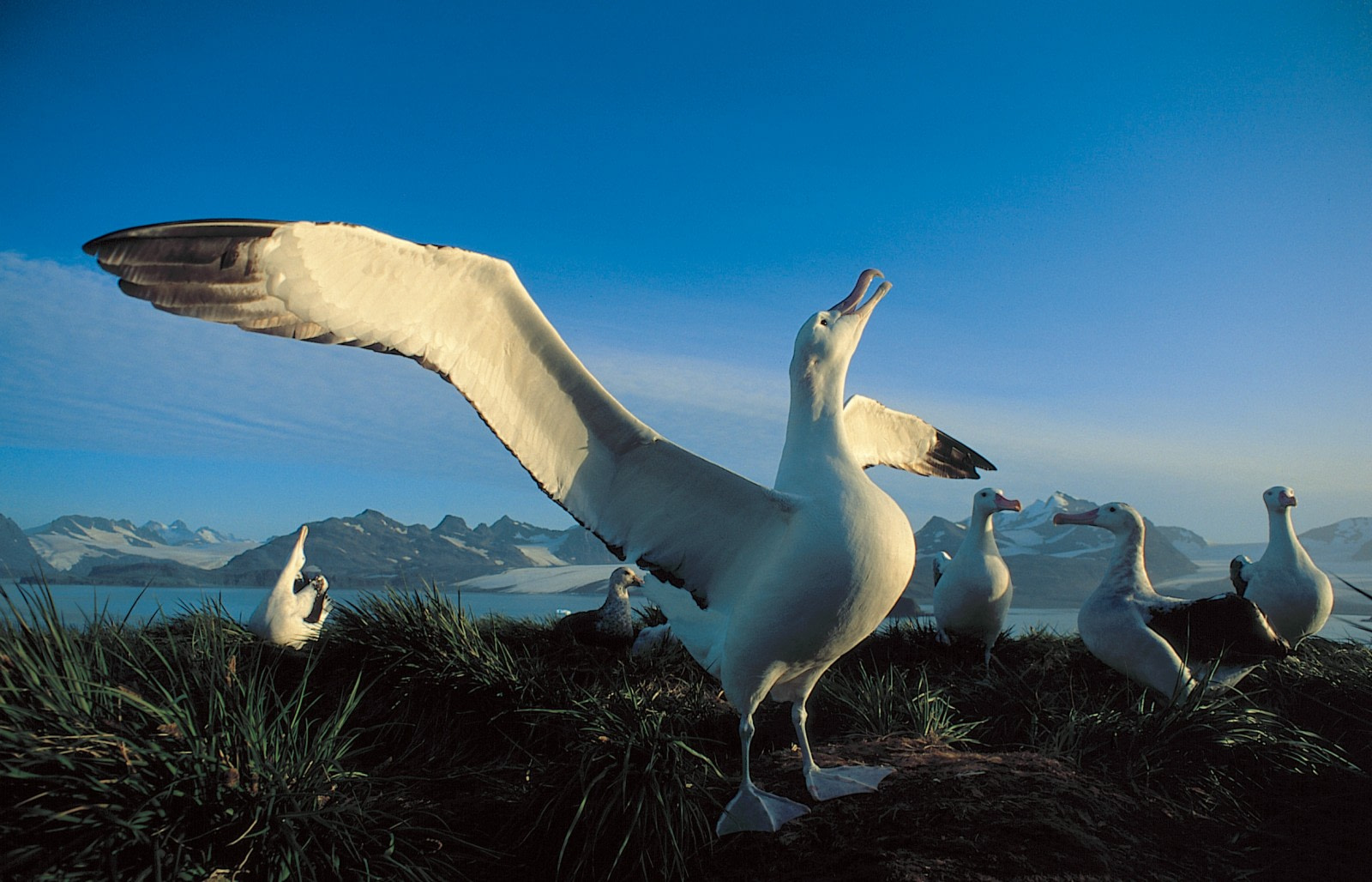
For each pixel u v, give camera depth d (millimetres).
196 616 3162
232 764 1633
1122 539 3027
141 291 1500
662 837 1754
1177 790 2076
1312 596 3529
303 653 3109
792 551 1848
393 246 1604
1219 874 1678
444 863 1754
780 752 2369
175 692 1880
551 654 3590
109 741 1521
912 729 2674
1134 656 2854
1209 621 2807
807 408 2023
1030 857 1597
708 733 2854
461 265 1664
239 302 1564
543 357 1832
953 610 3680
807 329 2023
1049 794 1878
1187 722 2334
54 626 1669
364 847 1674
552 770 1988
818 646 1895
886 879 1530
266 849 1547
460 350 1784
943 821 1741
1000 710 2973
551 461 1966
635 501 2045
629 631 3604
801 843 1736
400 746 2545
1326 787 2098
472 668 2768
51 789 1441
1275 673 3131
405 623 2945
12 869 1354
